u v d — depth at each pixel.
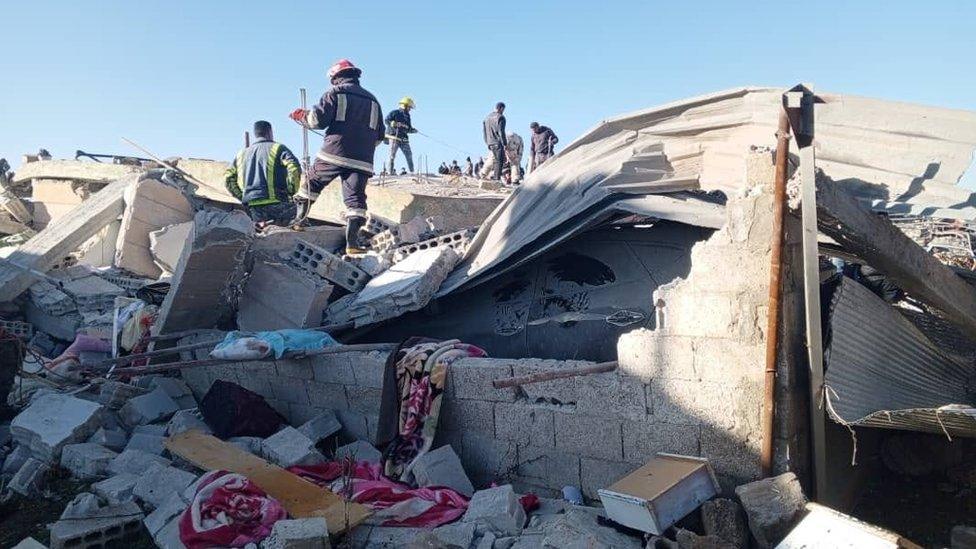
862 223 4.88
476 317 7.32
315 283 7.91
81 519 5.28
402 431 6.05
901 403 5.52
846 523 3.92
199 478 5.61
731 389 4.68
